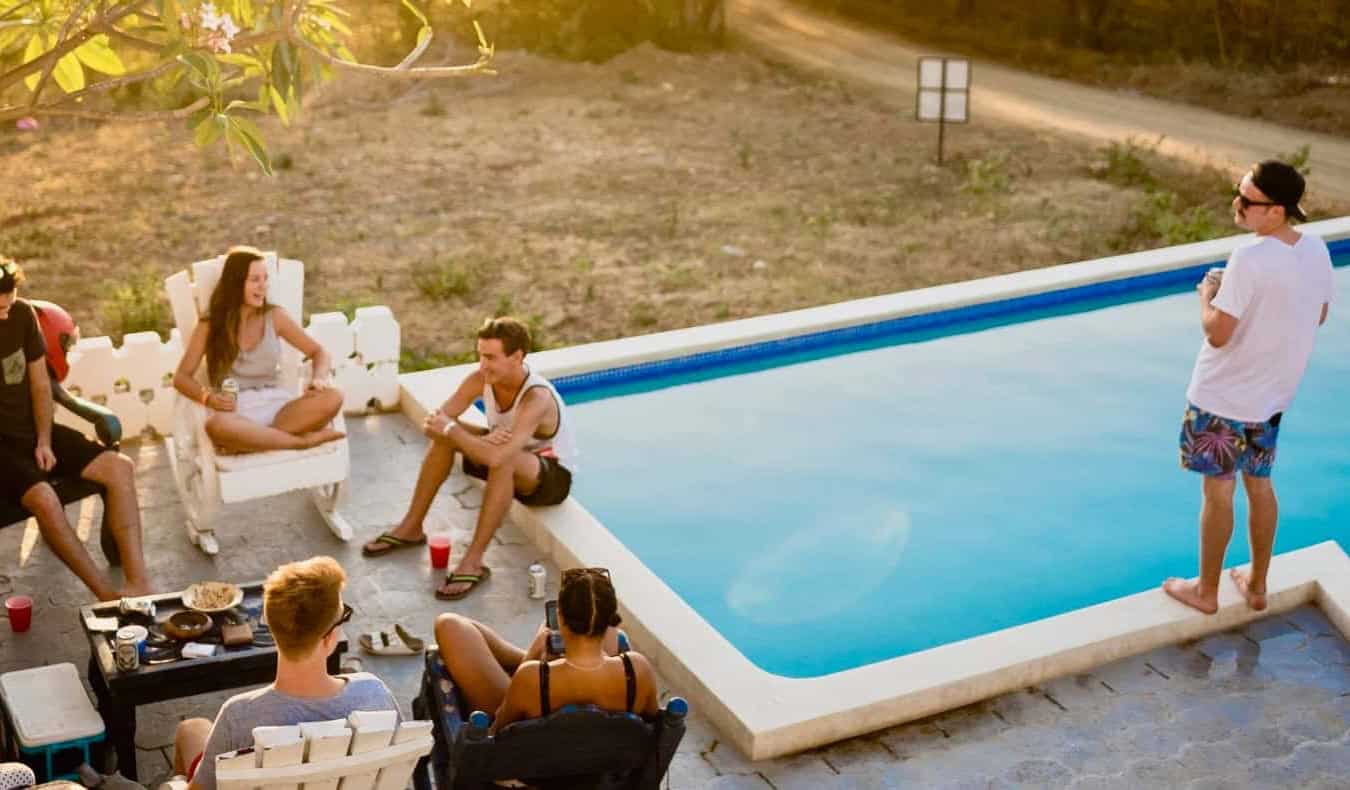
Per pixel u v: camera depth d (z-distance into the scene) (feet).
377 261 47.57
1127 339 38.42
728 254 49.16
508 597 23.31
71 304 42.52
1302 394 35.58
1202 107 74.84
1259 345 20.57
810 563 27.07
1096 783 19.11
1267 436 21.40
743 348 35.14
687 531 28.19
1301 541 28.60
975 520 28.99
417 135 65.57
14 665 20.77
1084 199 56.54
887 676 20.70
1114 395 35.06
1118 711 20.77
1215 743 20.04
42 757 17.29
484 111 70.69
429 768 17.37
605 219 53.26
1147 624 22.25
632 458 31.14
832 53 88.74
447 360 38.68
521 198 55.93
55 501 21.44
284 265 25.41
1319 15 83.41
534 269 47.16
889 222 53.47
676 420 33.09
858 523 28.71
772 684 20.40
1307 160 63.00
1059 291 39.63
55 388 22.76
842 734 19.99
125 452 27.73
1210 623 22.76
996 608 25.59
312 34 18.29
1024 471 31.19
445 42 83.61
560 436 24.88
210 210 52.85
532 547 24.95
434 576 23.82
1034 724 20.44
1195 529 28.86
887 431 32.83
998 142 66.54
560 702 15.01
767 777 19.10
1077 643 21.67
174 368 28.25
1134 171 59.93
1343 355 37.88
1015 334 38.65
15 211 51.60
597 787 15.40
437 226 51.83
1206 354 21.12
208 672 17.75
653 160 62.44
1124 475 31.12
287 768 13.65
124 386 28.04
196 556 24.18
